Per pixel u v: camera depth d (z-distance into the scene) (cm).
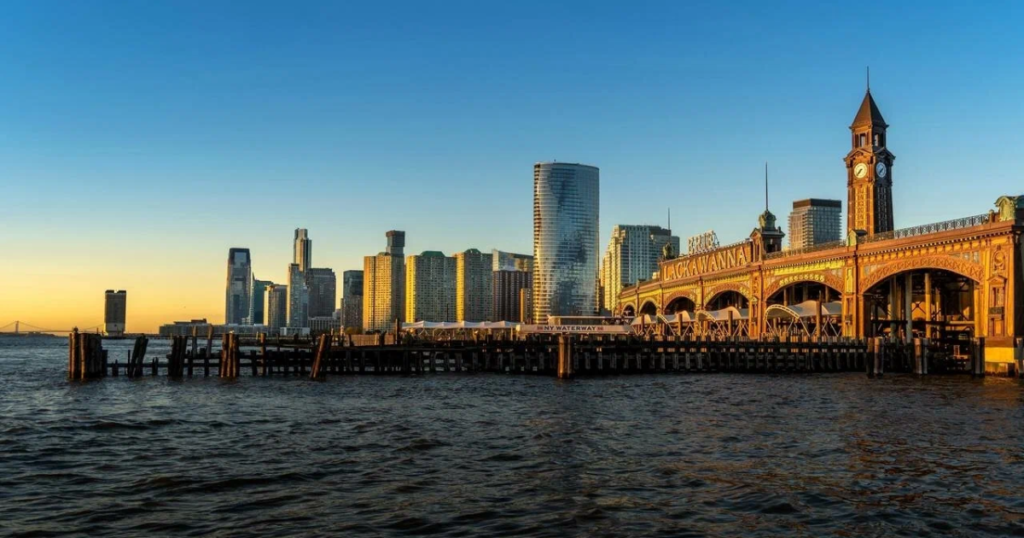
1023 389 7006
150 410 5688
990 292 8225
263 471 3459
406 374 9181
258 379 8531
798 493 3050
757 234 12175
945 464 3591
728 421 4938
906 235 9306
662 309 16112
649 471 3441
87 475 3403
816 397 6350
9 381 8694
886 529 2611
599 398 6366
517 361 9538
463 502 2920
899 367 9288
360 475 3375
